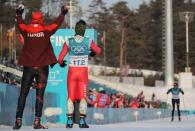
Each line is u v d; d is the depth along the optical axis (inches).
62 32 1097.4
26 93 742.5
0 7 6215.6
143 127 772.0
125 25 7810.0
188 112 3383.4
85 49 775.7
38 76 741.3
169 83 4913.9
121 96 2300.7
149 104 2906.0
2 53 5329.7
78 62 778.2
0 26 6092.5
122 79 5698.8
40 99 748.0
